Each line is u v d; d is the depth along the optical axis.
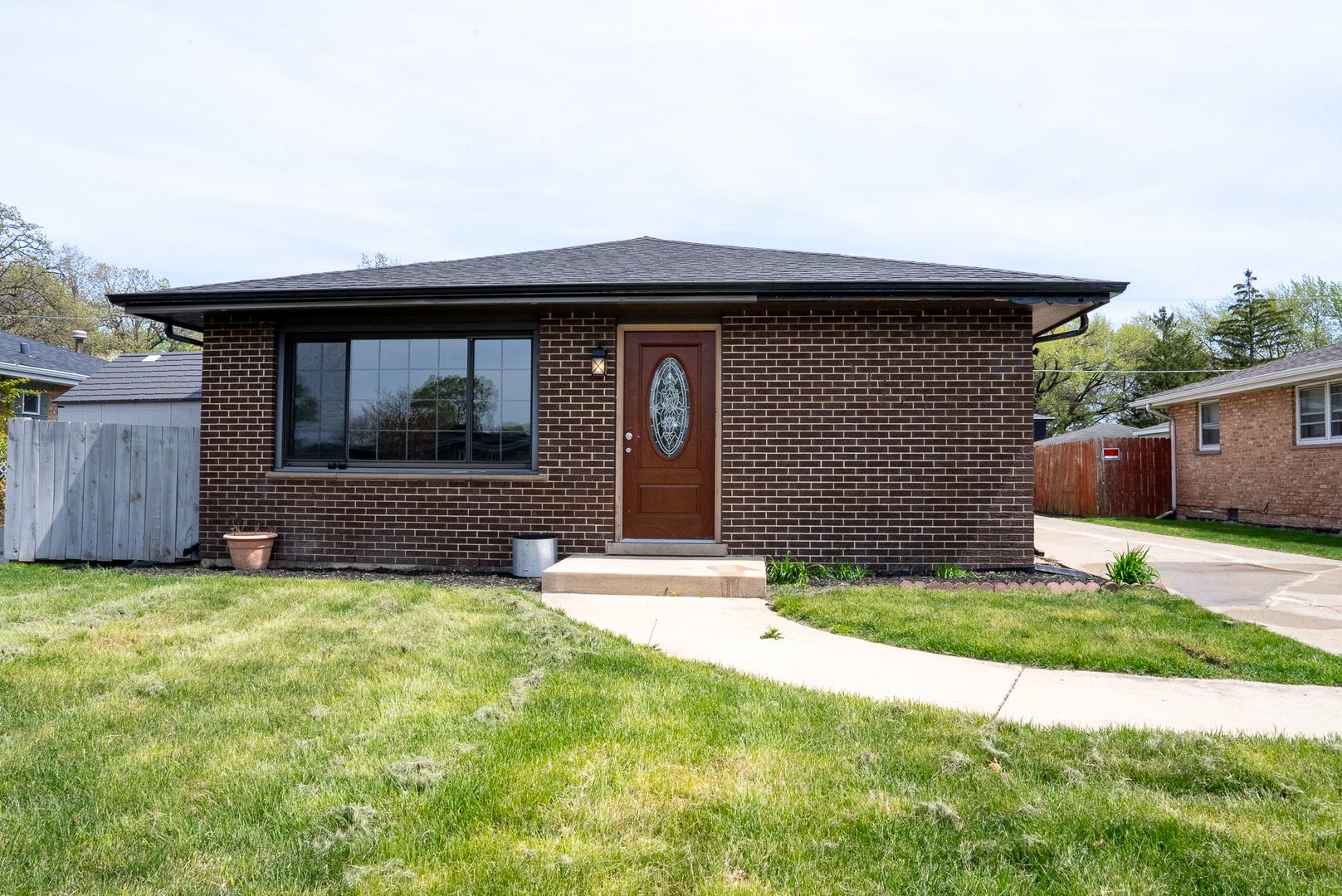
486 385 8.61
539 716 3.56
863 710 3.71
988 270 8.66
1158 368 40.28
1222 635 5.27
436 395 8.66
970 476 8.10
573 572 6.99
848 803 2.73
